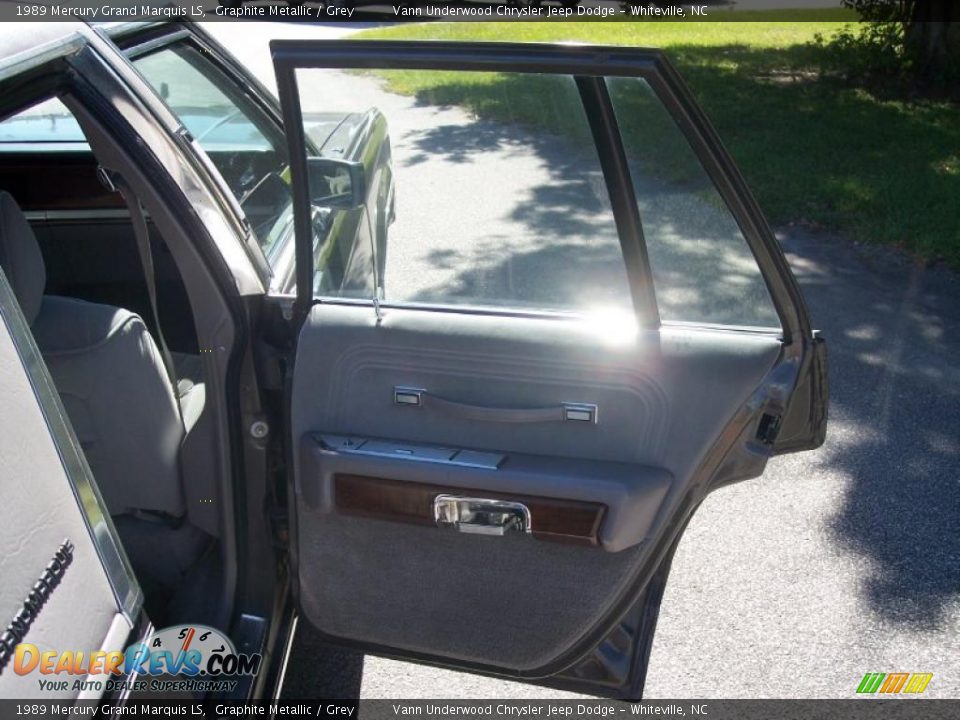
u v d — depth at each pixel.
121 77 1.88
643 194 1.69
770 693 2.53
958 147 8.02
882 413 3.91
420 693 2.51
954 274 5.35
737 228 1.69
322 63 1.64
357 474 1.83
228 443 1.96
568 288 1.80
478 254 1.80
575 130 1.68
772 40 13.84
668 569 1.97
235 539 2.01
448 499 1.81
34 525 1.26
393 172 1.81
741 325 1.80
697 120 1.61
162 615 2.09
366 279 1.86
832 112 9.33
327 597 2.01
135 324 2.03
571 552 1.86
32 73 1.67
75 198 3.24
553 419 1.80
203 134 2.64
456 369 1.82
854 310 4.89
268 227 2.54
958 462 3.57
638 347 1.78
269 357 1.95
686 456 1.79
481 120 1.71
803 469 3.54
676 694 2.52
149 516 2.15
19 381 1.31
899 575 2.98
